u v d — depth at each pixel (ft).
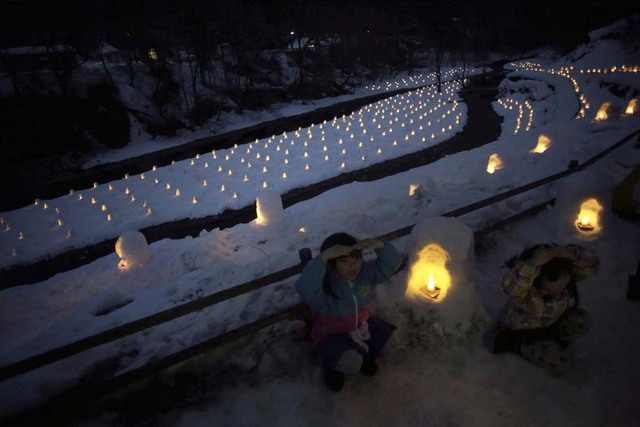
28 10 70.69
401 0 171.12
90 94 73.05
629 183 17.34
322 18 121.49
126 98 77.25
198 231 42.68
